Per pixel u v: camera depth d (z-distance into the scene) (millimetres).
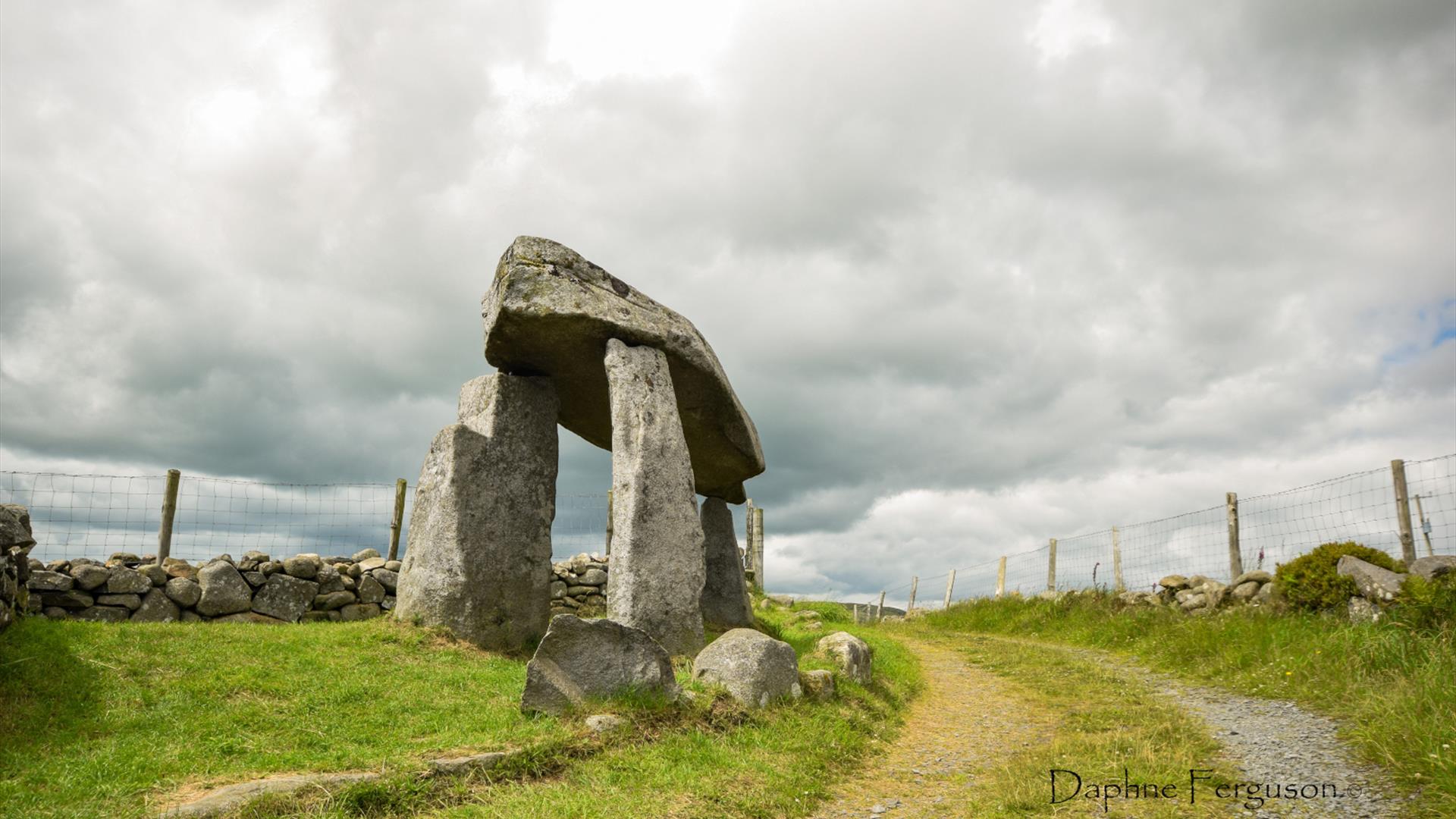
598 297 10312
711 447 13242
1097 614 15430
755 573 22750
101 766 5309
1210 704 8562
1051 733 7863
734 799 5574
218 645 8234
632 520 9641
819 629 15680
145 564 11227
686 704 7105
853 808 5848
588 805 5188
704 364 11445
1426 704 6566
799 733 7070
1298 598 11117
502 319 9969
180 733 6055
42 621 8500
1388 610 9734
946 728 8414
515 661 9500
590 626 7043
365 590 12312
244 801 4801
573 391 11945
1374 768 5918
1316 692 8141
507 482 10742
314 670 7855
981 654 13688
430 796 5207
